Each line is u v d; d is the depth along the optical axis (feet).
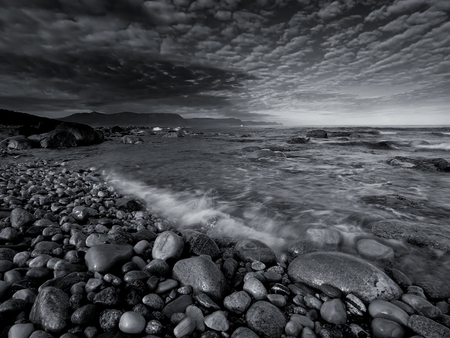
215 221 17.03
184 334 7.20
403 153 51.39
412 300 8.73
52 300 7.57
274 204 20.10
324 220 16.81
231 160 44.32
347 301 8.79
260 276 10.21
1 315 7.39
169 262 11.24
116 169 37.42
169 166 38.83
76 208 17.08
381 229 14.74
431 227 14.99
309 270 10.27
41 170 35.86
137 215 18.04
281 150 57.47
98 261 9.94
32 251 11.46
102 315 7.47
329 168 35.70
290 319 7.99
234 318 8.13
